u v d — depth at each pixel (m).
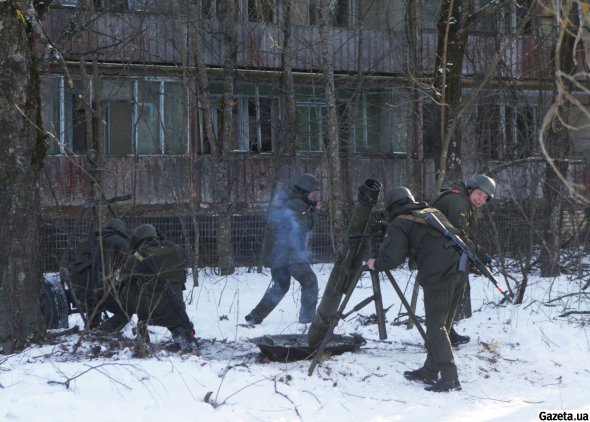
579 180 12.77
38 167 6.78
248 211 16.64
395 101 18.88
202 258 16.25
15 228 6.57
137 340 6.62
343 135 19.08
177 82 17.36
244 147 18.59
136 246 7.08
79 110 16.92
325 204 16.52
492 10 9.98
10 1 6.59
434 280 5.89
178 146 17.44
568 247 12.67
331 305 6.46
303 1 18.98
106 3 16.20
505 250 12.66
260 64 18.20
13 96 6.60
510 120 15.37
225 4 17.12
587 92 3.28
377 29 19.58
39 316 6.73
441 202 6.73
